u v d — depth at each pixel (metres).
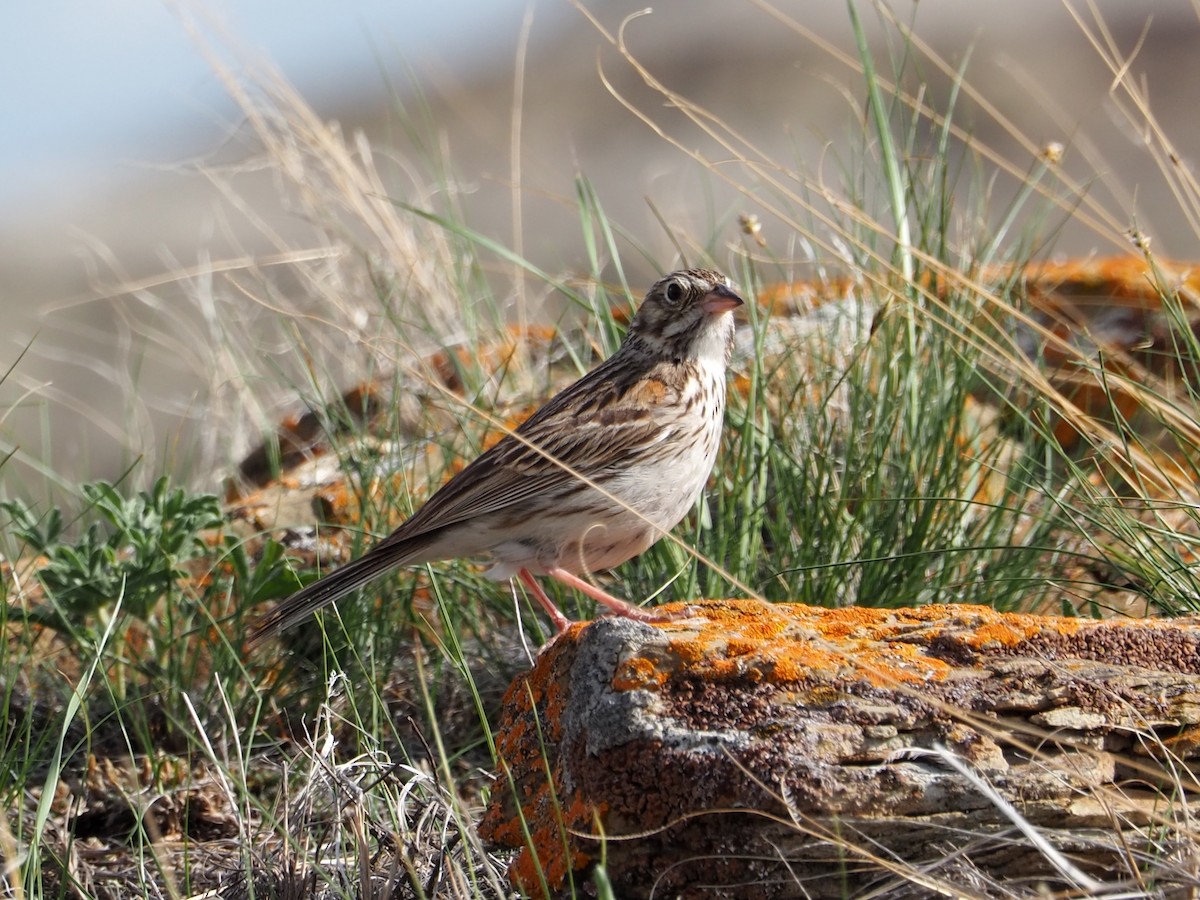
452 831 8.05
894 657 7.28
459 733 10.44
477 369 12.98
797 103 44.75
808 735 6.83
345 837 8.05
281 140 14.19
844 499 10.66
